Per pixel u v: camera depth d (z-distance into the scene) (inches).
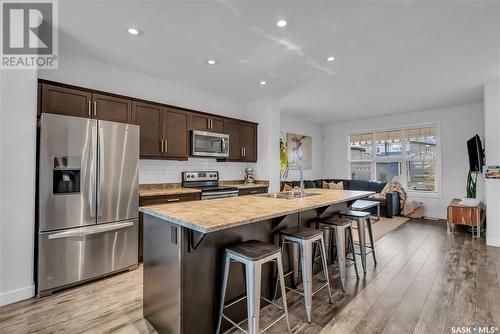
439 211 223.9
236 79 149.6
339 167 292.5
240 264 75.9
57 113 102.4
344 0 78.1
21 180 85.8
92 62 122.4
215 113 178.7
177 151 144.6
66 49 112.3
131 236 112.4
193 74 141.9
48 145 90.4
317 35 99.1
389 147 256.2
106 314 78.4
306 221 103.3
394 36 99.9
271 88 167.2
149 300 73.9
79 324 73.2
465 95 184.2
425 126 233.1
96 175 101.3
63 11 84.1
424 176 236.2
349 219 111.3
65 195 94.0
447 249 139.5
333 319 75.2
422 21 89.5
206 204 87.0
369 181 262.8
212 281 68.1
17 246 85.1
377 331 69.4
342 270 93.7
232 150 175.5
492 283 97.3
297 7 81.7
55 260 91.7
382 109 229.1
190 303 62.8
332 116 260.1
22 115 86.0
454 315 76.6
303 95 184.9
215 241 69.0
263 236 83.6
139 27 94.0
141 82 140.2
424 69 134.5
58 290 92.7
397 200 231.0
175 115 144.0
